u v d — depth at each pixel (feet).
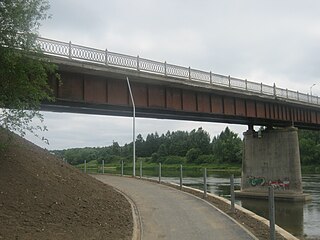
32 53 40.55
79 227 36.29
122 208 51.01
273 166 161.48
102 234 35.68
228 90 131.85
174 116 131.44
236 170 353.10
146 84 110.52
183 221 46.29
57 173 53.21
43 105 93.76
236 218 48.70
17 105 38.86
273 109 158.30
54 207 39.34
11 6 37.52
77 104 96.32
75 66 88.33
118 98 102.83
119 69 98.22
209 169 366.43
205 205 58.70
